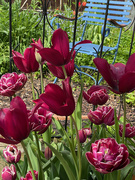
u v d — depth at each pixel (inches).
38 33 201.0
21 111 29.9
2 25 185.6
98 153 33.0
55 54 34.2
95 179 58.4
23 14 200.5
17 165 50.7
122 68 38.1
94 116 48.5
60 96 32.5
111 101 156.6
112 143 34.1
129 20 174.1
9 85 47.3
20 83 47.1
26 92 160.7
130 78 32.6
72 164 49.0
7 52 181.8
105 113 48.8
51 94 32.1
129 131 51.3
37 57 49.5
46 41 197.2
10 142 31.7
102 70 33.9
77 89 171.6
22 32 191.9
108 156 32.7
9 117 29.8
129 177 47.0
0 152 54.6
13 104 32.1
